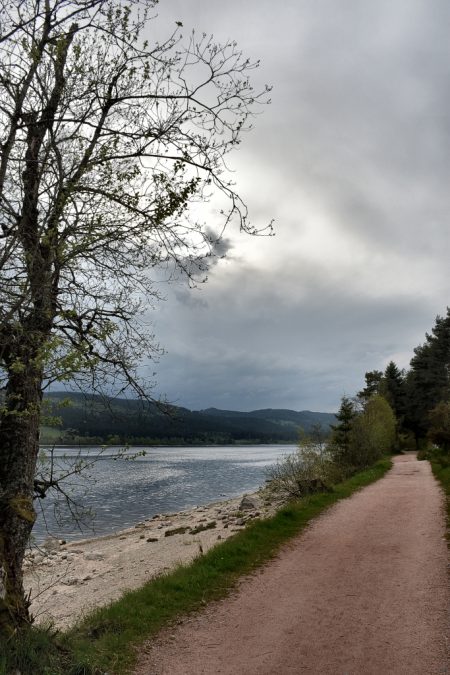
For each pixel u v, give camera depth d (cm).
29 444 692
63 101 689
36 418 698
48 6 679
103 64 726
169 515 3231
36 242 631
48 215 650
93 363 616
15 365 542
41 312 593
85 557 2062
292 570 1046
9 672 527
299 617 779
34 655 567
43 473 737
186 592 928
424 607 787
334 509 1795
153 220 716
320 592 894
